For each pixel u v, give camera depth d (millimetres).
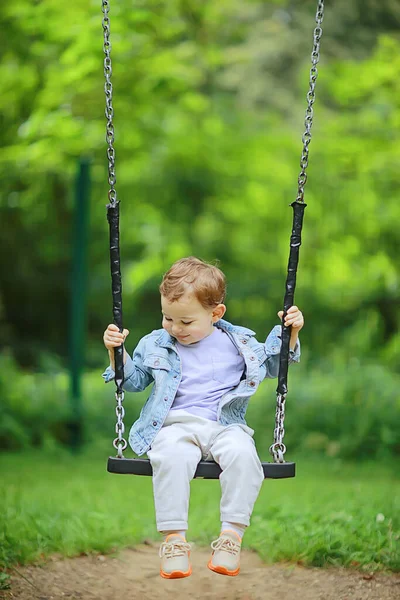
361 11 23781
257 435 15469
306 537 7418
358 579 6672
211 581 6781
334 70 19047
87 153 18078
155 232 22828
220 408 5844
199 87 22969
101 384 17547
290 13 24859
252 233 22891
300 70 23984
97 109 17375
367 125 19484
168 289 5879
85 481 12234
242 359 6152
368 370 16188
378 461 14773
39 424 15734
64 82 15859
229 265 23453
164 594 6535
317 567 6996
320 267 20906
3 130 18109
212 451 5656
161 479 5523
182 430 5742
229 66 24219
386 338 21562
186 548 5434
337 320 21281
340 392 15734
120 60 15719
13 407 15781
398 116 18484
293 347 6141
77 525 7965
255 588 6613
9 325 27703
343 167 20391
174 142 20469
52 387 16438
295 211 6184
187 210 23109
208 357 6078
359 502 9062
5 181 18531
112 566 7117
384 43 18359
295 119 23531
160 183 22156
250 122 22906
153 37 16719
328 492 10820
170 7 17578
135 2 15500
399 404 15281
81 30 14766
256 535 7859
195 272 5898
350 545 7227
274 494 10867
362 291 20984
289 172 21578
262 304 23172
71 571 6910
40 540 7438
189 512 9219
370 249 20844
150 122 19312
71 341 15711
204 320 5918
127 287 22891
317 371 17172
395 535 7406
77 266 15523
